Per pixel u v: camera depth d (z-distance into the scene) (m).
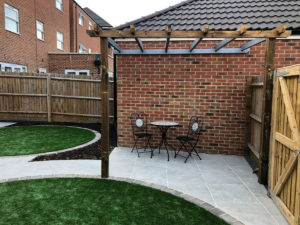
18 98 10.18
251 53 5.59
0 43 11.18
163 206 3.22
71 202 3.27
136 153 5.88
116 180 4.13
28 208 3.08
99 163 5.04
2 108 10.26
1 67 11.27
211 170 4.79
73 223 2.74
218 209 3.21
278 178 3.29
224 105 5.81
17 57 12.50
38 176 4.24
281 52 5.54
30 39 13.67
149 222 2.81
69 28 19.48
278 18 5.64
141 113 6.20
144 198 3.45
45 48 15.43
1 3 11.15
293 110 2.92
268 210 3.22
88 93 9.87
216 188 3.92
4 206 3.12
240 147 5.85
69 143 6.62
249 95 5.62
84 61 15.53
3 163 4.93
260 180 4.14
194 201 3.42
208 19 5.89
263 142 4.07
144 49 5.80
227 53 5.65
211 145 5.98
